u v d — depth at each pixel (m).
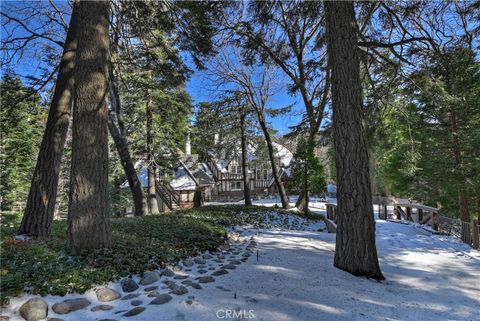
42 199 6.04
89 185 4.70
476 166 12.38
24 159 16.28
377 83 10.05
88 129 4.77
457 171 12.58
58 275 3.63
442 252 7.42
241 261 5.38
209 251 6.08
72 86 6.71
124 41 10.40
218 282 4.16
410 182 17.92
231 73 18.78
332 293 4.00
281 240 7.95
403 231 10.61
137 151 19.17
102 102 4.91
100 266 4.14
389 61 8.30
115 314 3.12
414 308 3.76
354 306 3.62
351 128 5.49
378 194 32.09
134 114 18.55
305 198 16.66
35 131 16.38
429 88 8.27
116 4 9.17
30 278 3.50
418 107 12.58
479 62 8.16
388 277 5.29
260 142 23.23
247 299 3.58
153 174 19.08
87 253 4.45
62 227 7.29
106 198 4.90
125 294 3.61
